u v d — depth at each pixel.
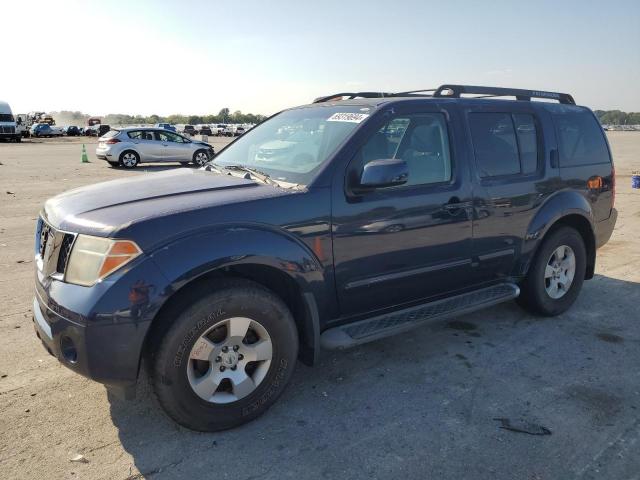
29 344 4.10
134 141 20.55
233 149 4.41
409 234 3.62
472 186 3.98
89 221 2.80
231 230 2.88
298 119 4.12
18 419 3.11
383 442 2.96
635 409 3.33
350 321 3.57
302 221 3.14
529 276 4.67
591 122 5.16
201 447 2.89
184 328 2.77
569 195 4.72
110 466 2.72
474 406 3.34
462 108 4.06
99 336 2.61
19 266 6.20
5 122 43.97
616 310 5.08
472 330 4.57
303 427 3.09
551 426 3.12
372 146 3.51
